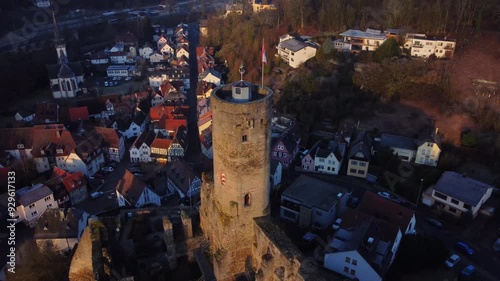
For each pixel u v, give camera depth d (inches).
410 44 4709.6
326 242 2529.5
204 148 3767.2
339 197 2768.2
